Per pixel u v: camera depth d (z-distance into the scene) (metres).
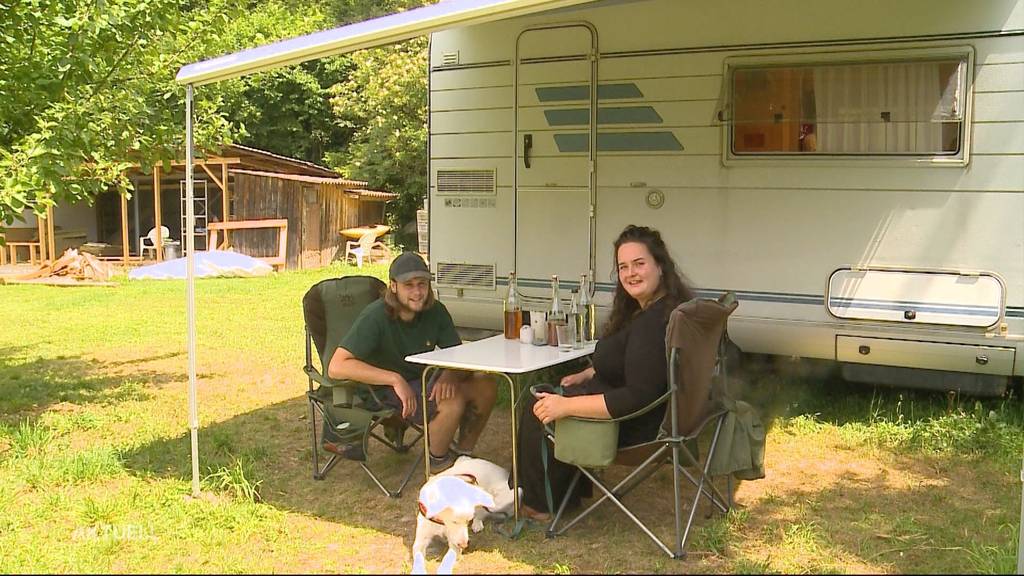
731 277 5.47
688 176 5.53
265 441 5.29
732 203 5.43
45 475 4.58
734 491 4.33
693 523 3.90
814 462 4.75
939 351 5.03
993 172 4.84
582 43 5.75
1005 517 3.92
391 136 20.00
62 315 10.70
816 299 5.27
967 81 4.86
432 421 4.29
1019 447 4.77
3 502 4.24
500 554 3.59
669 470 4.64
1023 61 4.74
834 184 5.18
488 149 6.12
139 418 5.86
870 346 5.17
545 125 5.91
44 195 5.38
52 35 5.79
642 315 3.63
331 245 18.59
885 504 4.14
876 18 5.02
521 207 6.04
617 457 3.70
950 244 4.96
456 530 3.49
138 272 14.98
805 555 3.57
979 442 4.91
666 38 5.52
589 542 3.70
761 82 5.33
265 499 4.29
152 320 10.25
